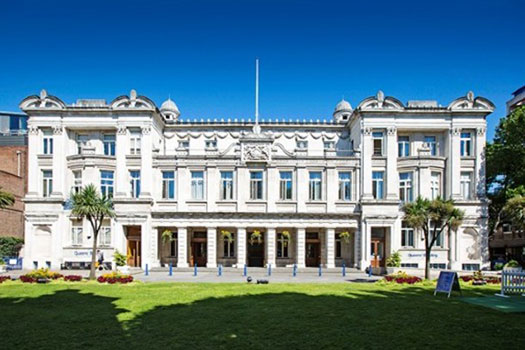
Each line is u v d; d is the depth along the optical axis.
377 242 47.12
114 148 48.09
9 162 55.41
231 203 46.78
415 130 47.41
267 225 46.31
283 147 47.75
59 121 46.59
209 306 18.86
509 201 39.88
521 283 23.12
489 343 12.87
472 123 46.66
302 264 46.16
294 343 12.80
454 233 45.47
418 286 27.41
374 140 47.31
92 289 24.94
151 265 45.53
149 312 17.41
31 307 18.83
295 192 47.06
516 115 45.69
